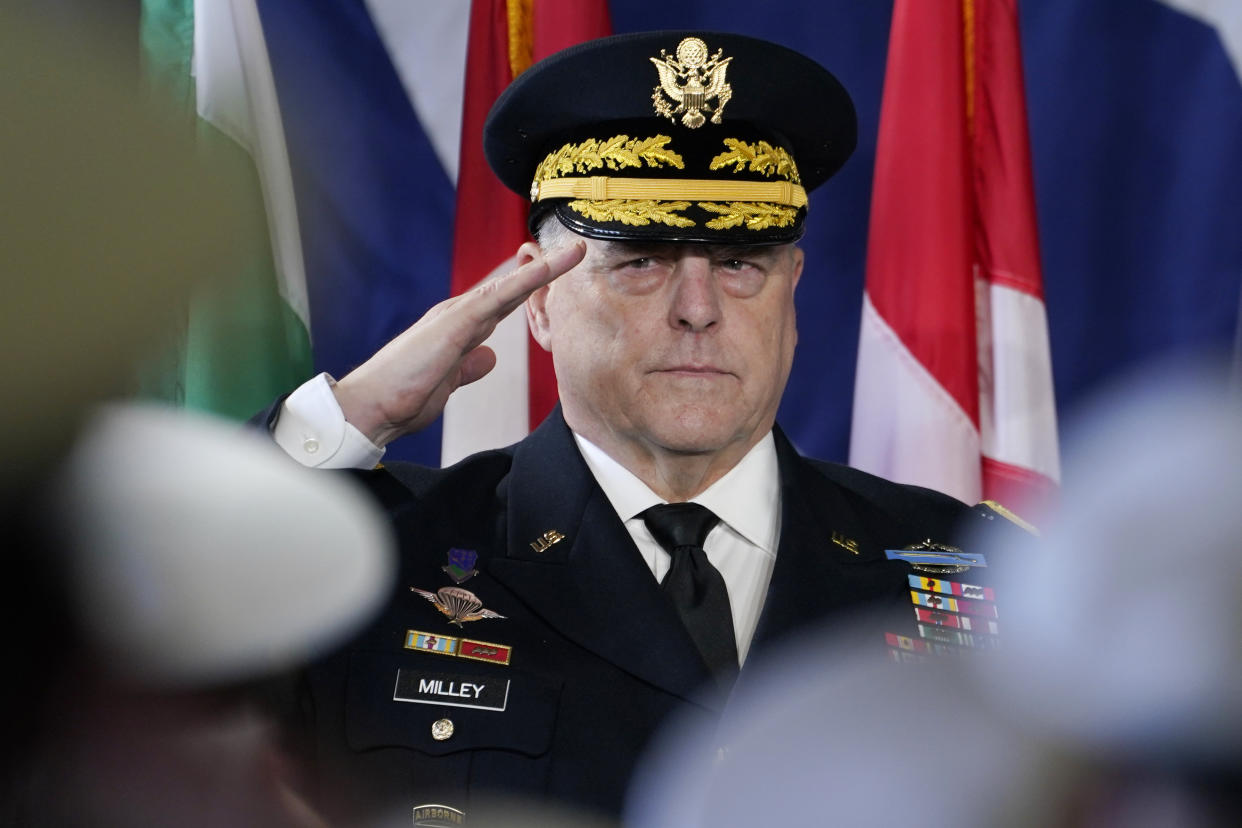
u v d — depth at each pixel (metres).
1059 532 1.06
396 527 5.85
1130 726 1.01
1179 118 10.16
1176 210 10.14
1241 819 1.00
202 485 1.18
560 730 5.24
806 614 5.58
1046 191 10.19
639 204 5.73
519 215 9.30
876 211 9.51
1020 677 1.07
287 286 8.91
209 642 1.16
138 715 1.15
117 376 0.97
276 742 1.37
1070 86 10.19
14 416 0.97
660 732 5.23
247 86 8.85
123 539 1.09
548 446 6.17
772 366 5.86
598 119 5.91
